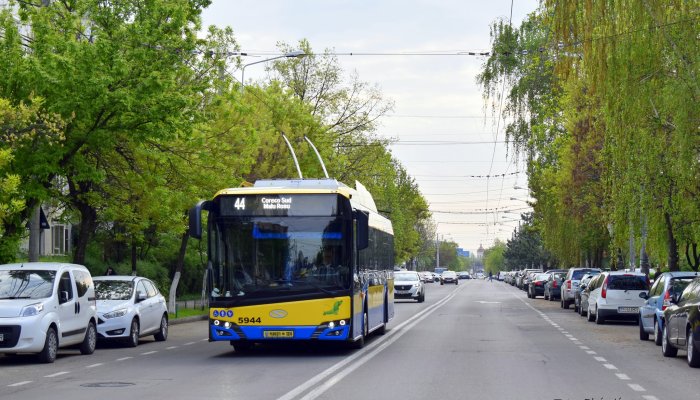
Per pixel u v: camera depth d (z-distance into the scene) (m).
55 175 35.59
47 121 28.92
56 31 32.19
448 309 58.75
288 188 25.81
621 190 41.56
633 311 41.56
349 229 25.22
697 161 34.19
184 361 24.75
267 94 62.38
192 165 40.25
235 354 26.83
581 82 56.03
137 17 32.41
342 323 24.80
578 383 18.88
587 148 57.59
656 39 33.56
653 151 36.16
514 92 64.19
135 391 17.75
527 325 41.31
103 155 36.66
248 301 24.80
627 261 74.06
